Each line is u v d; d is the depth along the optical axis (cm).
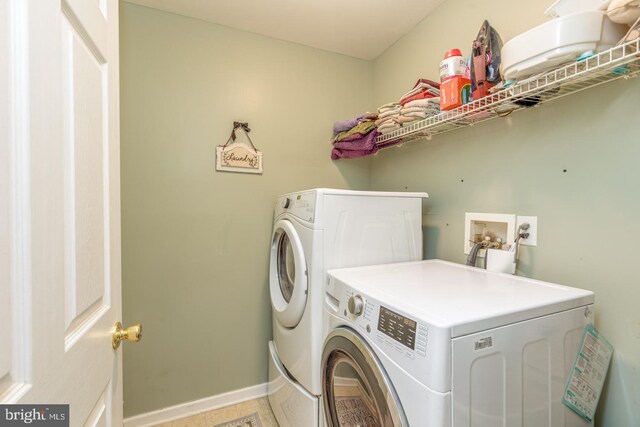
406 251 147
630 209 90
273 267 185
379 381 79
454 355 65
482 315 71
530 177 118
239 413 180
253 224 194
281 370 161
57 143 50
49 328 47
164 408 174
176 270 177
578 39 79
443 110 124
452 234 154
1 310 38
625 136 91
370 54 219
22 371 41
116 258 81
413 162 183
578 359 86
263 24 184
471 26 144
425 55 175
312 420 124
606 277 96
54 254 49
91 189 65
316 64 211
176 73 175
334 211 129
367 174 226
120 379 85
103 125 73
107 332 74
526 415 76
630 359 90
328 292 116
